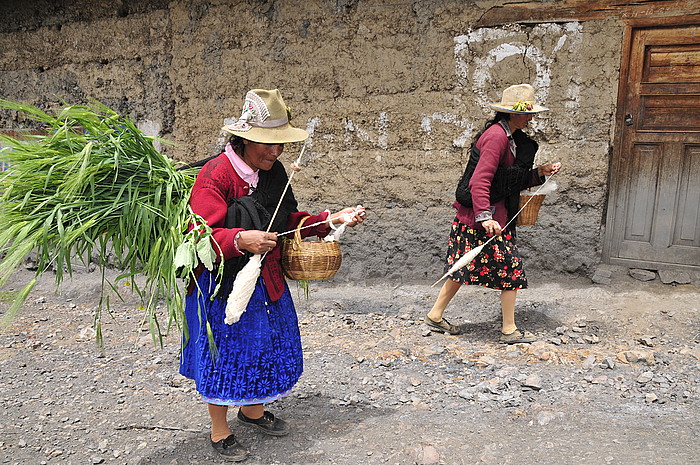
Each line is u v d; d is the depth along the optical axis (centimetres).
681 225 545
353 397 392
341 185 623
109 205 301
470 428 342
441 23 572
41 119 320
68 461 328
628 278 554
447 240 597
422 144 594
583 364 420
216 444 326
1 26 744
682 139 535
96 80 705
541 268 578
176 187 306
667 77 534
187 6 648
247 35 630
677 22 518
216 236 282
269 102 293
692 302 506
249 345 301
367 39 594
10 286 677
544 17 546
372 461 314
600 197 552
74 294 645
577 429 333
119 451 338
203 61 650
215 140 659
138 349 496
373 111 602
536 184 456
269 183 308
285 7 614
